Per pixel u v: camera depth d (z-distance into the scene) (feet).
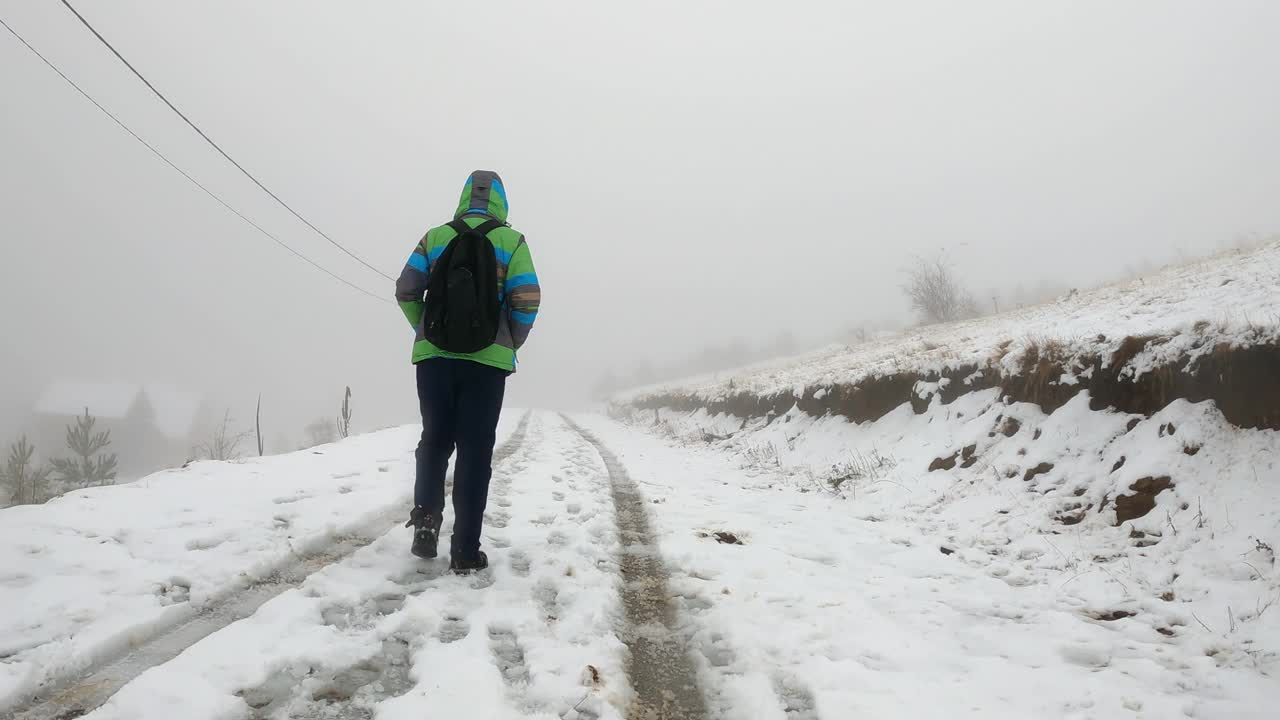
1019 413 17.44
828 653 7.97
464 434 9.86
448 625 7.99
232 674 6.38
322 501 13.84
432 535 9.88
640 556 12.15
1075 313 27.89
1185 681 7.35
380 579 9.42
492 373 9.96
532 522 13.78
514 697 6.36
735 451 31.53
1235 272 23.58
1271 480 11.11
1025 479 15.28
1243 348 12.42
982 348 22.52
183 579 8.77
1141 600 9.74
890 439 22.25
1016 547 12.78
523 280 10.12
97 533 10.46
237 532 11.09
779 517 16.12
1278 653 7.77
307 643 7.16
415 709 5.90
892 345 47.70
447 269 9.73
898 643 8.32
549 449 28.94
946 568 11.99
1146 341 14.79
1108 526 12.48
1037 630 8.94
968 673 7.50
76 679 6.24
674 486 20.53
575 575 10.23
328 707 6.00
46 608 7.47
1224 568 9.99
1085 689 7.06
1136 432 13.98
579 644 7.70
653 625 8.92
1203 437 12.48
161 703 5.72
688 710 6.66
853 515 16.69
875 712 6.47
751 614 9.23
